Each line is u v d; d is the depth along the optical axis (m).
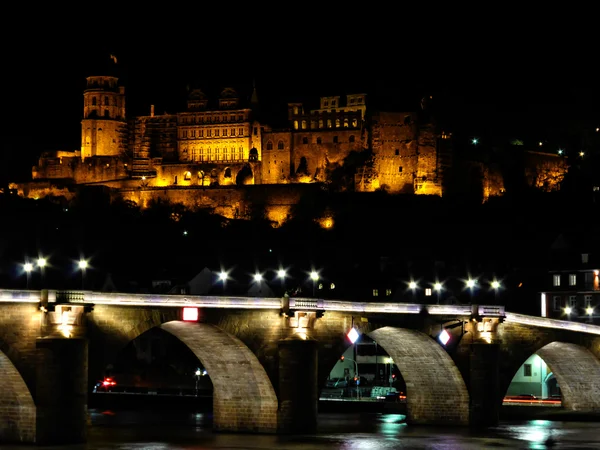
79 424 172.38
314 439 199.25
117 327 180.25
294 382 199.75
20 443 172.25
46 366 170.12
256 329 197.88
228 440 197.12
